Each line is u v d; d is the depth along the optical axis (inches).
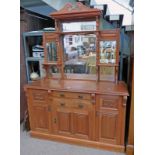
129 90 80.4
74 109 76.5
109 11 106.0
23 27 104.7
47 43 90.4
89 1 104.1
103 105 71.5
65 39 90.3
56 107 79.4
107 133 74.5
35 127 86.9
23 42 105.7
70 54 92.3
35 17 116.7
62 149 78.4
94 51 87.7
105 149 76.7
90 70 92.4
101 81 86.7
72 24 85.5
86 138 78.4
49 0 100.7
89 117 75.0
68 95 75.7
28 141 85.2
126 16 103.3
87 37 87.0
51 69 97.1
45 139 86.1
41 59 107.1
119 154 73.7
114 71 85.8
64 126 80.6
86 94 72.6
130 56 86.5
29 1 100.9
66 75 95.8
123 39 101.4
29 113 85.7
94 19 82.0
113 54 80.7
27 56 109.0
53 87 77.5
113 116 71.4
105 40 80.3
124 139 74.8
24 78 107.9
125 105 68.2
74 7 79.8
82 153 75.3
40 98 81.1
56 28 85.9
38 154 75.4
